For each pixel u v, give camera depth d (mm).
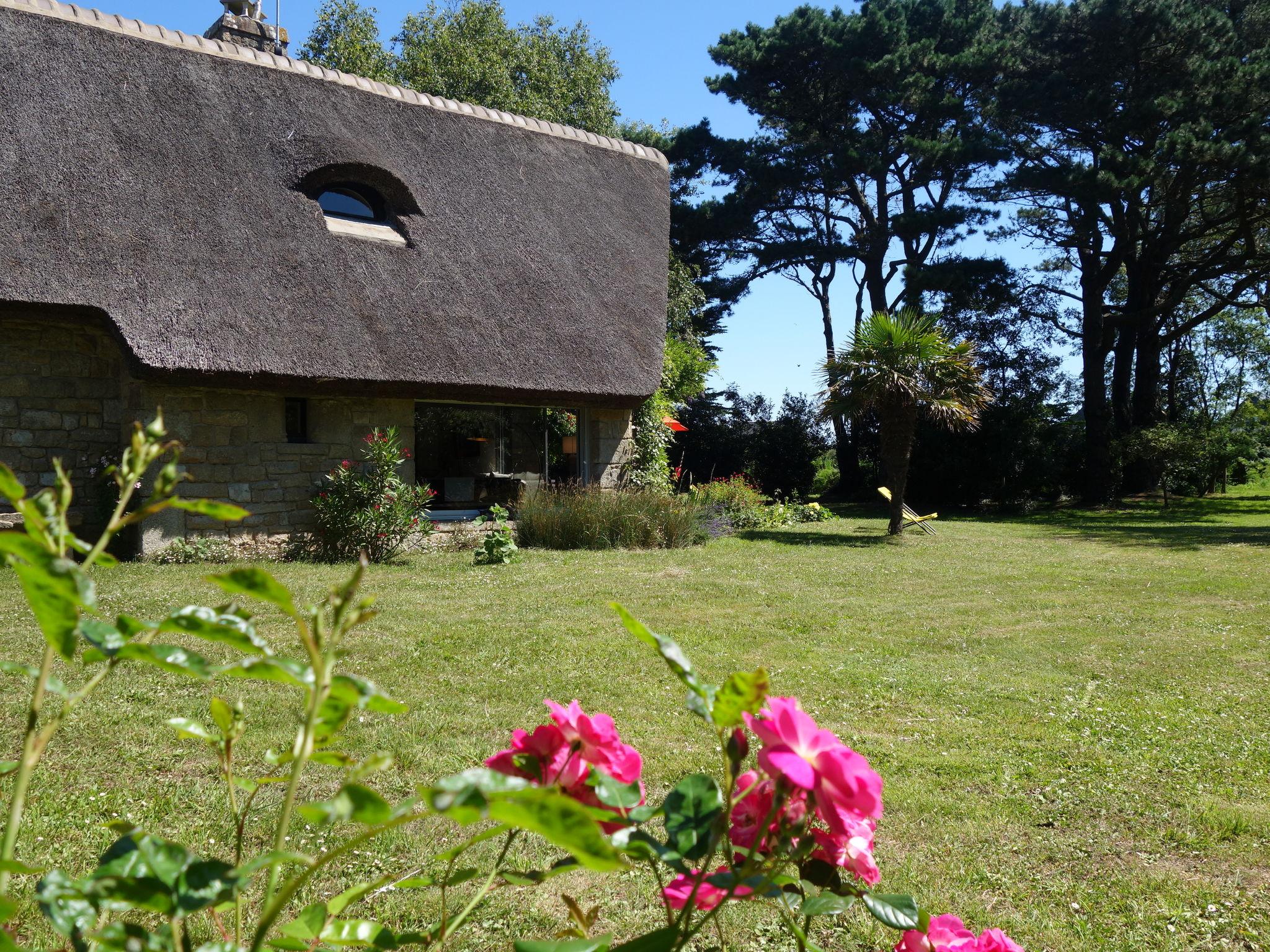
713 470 31062
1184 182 22484
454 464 13328
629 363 13281
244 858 3184
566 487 13883
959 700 5582
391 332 11234
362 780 3951
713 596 9086
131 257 9773
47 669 792
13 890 2863
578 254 13922
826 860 1112
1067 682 6078
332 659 794
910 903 1104
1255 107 21484
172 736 4426
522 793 647
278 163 11547
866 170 26125
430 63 28172
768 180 26984
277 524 11094
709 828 990
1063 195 23734
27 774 770
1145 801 4008
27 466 10047
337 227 11906
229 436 10711
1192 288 28812
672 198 31156
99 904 781
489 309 12344
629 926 2881
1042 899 3154
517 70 30281
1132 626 7977
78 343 10344
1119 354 27688
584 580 9828
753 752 2365
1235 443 28531
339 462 11648
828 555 12930
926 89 25531
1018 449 23438
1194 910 3086
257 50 12648
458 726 4742
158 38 11438
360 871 3139
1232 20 24000
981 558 12758
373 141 12711
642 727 4836
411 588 9039
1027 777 4301
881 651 6910
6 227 9203
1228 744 4781
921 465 24750
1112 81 23594
